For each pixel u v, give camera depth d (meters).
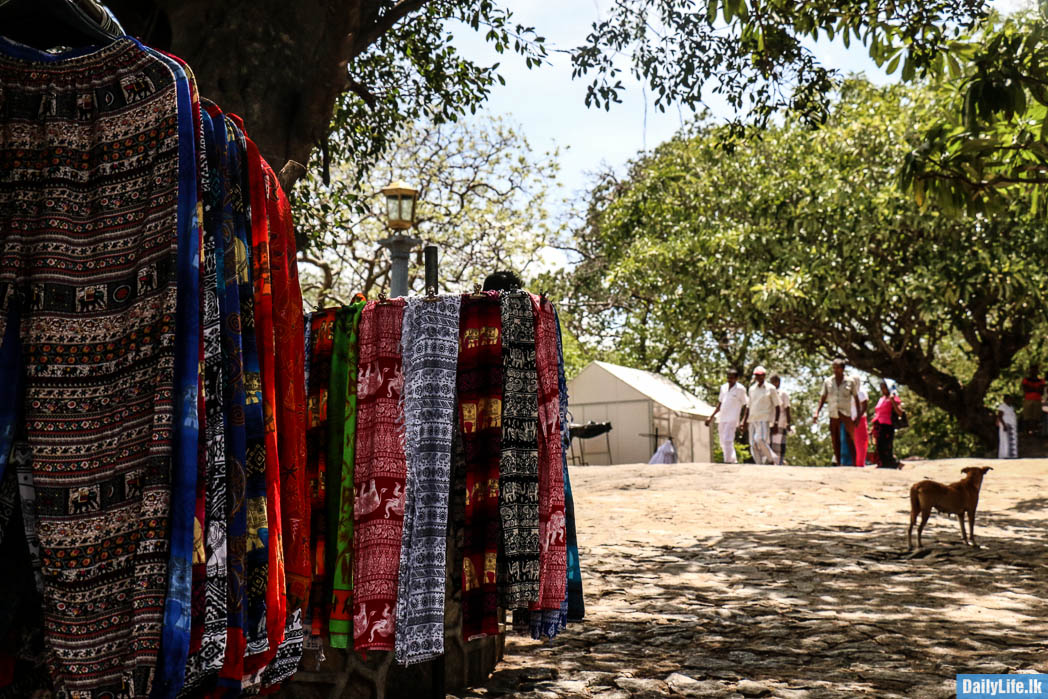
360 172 12.07
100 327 1.90
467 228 26.75
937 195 7.52
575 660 4.89
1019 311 23.94
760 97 8.86
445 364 3.79
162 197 1.91
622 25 8.59
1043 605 6.17
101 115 1.98
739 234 23.89
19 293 1.90
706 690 4.30
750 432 18.84
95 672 1.78
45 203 1.92
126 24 6.07
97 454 1.86
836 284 21.94
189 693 1.98
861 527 10.15
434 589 3.63
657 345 35.78
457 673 4.30
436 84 11.38
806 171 24.52
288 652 2.35
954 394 26.45
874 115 23.92
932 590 6.77
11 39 2.13
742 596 6.66
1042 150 7.04
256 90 5.86
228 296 2.09
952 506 8.62
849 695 4.20
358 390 3.79
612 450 25.89
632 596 6.70
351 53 6.46
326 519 3.75
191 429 1.84
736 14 7.53
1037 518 10.59
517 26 10.09
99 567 1.81
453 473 4.08
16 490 1.91
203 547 1.89
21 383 1.90
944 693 4.19
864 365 26.47
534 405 3.91
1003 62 6.43
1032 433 24.31
